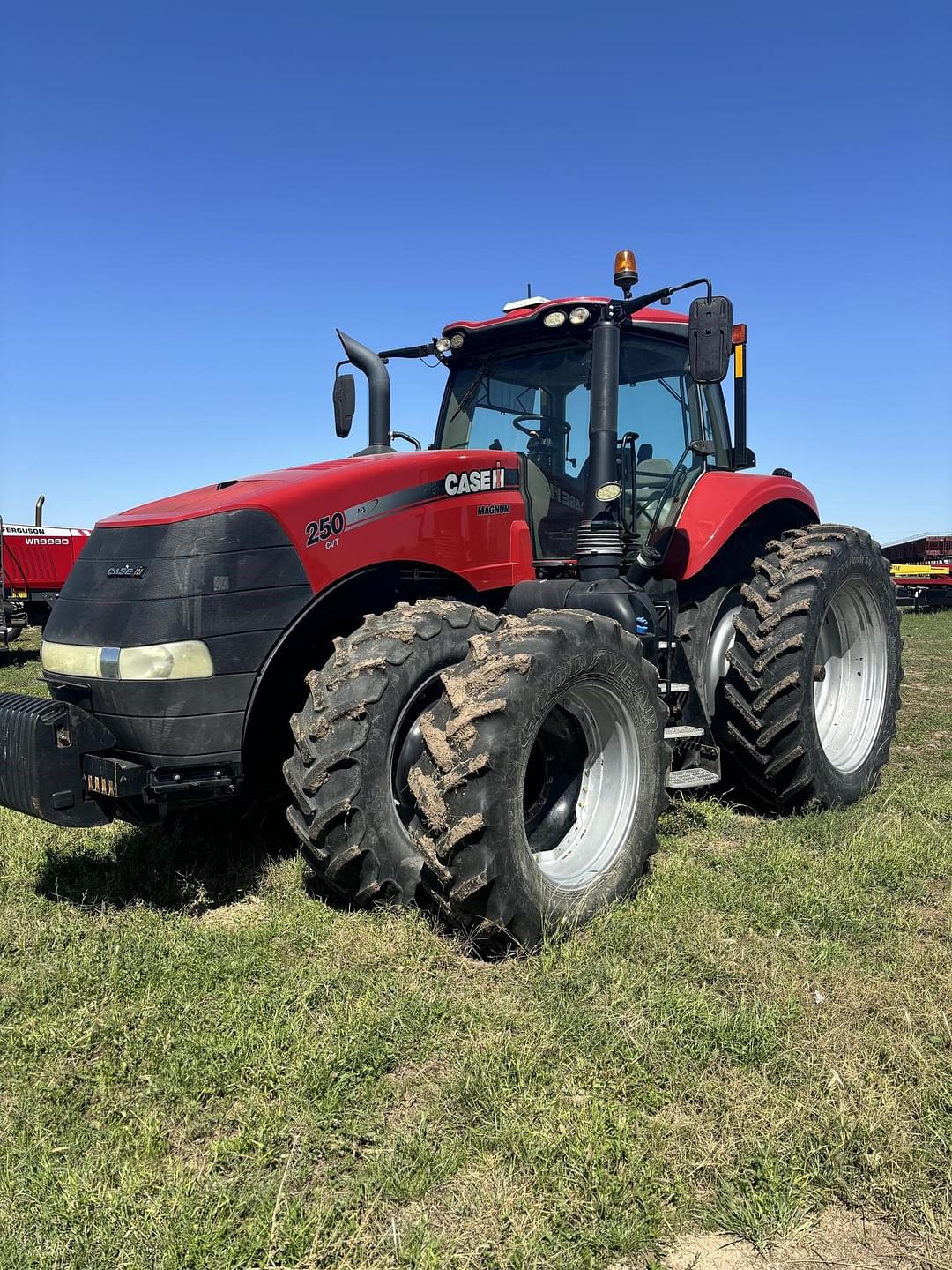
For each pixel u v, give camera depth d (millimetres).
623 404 4379
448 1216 1835
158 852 3766
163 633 3043
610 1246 1757
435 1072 2301
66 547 15117
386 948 2891
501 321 4320
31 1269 1701
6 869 3678
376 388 4527
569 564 4117
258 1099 2170
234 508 3148
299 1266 1728
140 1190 1896
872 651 4867
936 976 2688
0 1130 2100
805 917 3119
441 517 3697
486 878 2766
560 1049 2338
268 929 3047
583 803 3379
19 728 3086
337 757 2988
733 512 4430
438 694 3299
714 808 4379
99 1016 2529
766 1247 1771
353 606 3664
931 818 4168
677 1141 2010
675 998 2539
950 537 17797
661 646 4227
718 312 3643
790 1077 2225
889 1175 1910
